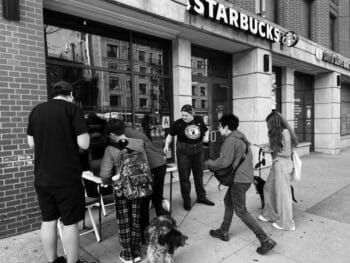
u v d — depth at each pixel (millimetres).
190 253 3318
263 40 7832
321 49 10547
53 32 4852
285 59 9125
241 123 8188
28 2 3863
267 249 3250
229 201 3557
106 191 4039
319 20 11344
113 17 5219
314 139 12383
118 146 3039
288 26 9812
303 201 5238
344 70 12672
